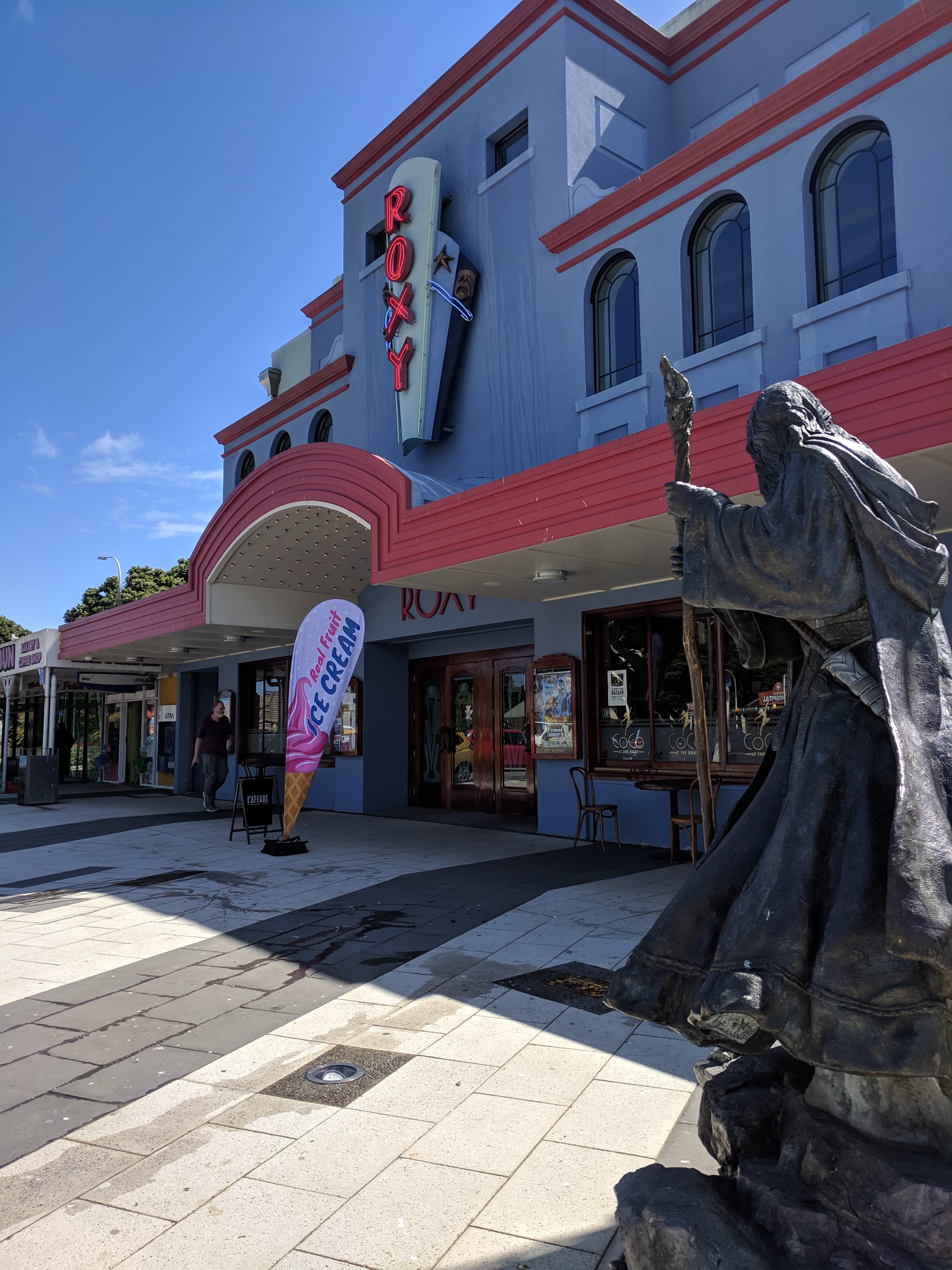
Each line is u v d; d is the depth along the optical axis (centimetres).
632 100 1147
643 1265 187
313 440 1600
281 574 1375
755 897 183
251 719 1830
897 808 162
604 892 760
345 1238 265
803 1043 167
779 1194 189
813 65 1009
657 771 1004
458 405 1212
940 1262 169
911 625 179
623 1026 441
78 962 588
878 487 184
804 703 205
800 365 808
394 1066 399
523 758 1284
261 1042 434
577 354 1041
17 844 1213
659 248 950
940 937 151
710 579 200
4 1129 345
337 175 1468
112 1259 258
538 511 764
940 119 713
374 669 1462
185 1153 322
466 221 1216
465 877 852
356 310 1450
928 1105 191
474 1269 247
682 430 222
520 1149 318
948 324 703
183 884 864
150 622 1542
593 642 1083
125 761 2519
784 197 831
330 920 693
